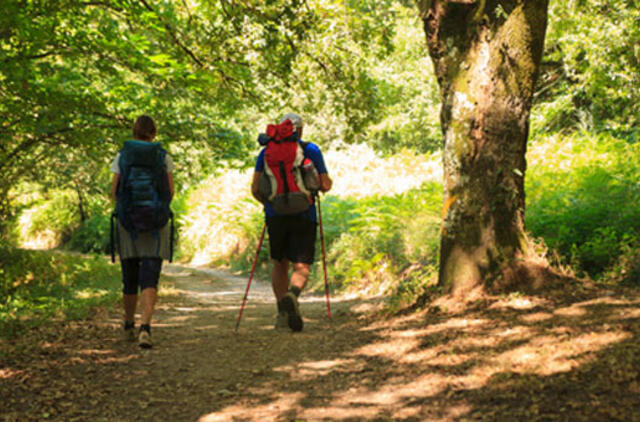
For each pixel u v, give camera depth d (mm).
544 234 5684
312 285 9992
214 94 11227
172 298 7773
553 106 15562
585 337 3080
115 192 4316
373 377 3193
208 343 4348
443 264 4648
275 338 4441
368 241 9055
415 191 10578
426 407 2654
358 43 9648
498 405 2529
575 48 13688
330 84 10156
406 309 4746
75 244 30141
